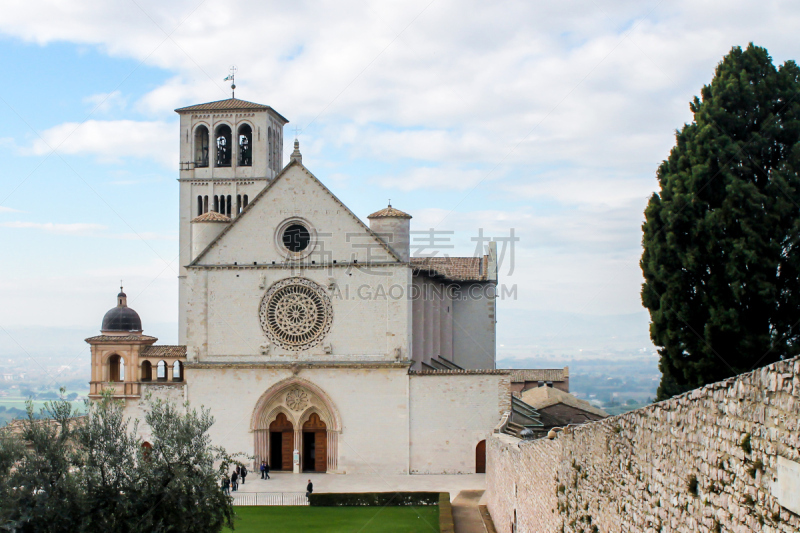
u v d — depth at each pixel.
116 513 41.44
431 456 75.88
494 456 55.34
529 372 123.44
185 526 42.22
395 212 79.62
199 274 79.31
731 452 15.80
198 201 109.50
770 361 45.97
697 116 50.72
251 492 67.56
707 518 16.81
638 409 21.59
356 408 76.81
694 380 48.38
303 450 78.69
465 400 75.88
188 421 45.31
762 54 50.25
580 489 27.62
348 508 63.56
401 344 76.69
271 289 78.62
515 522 42.66
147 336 81.25
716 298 47.34
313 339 77.88
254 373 78.00
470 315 93.44
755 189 46.84
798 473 13.30
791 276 46.47
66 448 41.88
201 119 109.69
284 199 78.81
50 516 39.09
